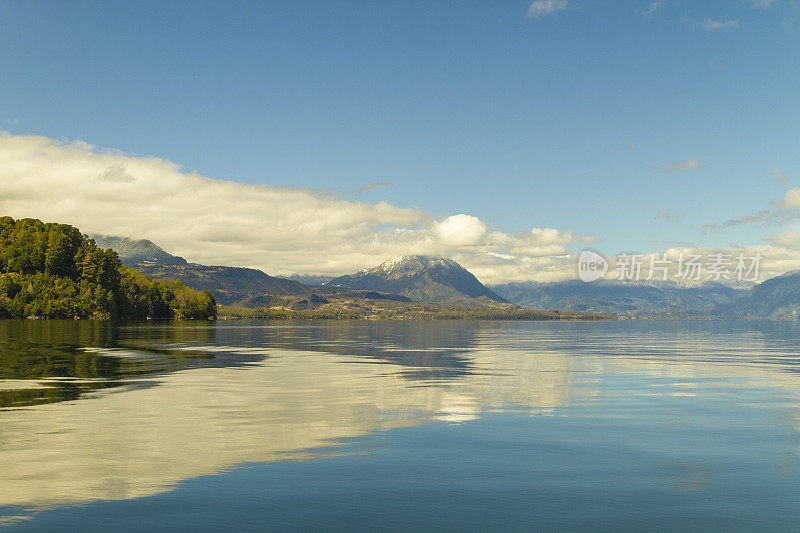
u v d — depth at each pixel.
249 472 16.98
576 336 150.00
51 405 28.41
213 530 12.86
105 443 20.30
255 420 24.89
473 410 27.94
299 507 14.26
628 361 60.41
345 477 16.59
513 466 17.84
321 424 24.09
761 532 12.93
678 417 26.27
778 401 31.55
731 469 17.67
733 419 25.86
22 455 18.56
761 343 109.19
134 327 174.00
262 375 43.66
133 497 14.83
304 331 181.12
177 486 15.70
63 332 125.88
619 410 28.19
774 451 19.94
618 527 13.18
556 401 31.12
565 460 18.59
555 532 12.88
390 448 20.02
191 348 77.31
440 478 16.59
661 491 15.59
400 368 50.62
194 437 21.39
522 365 54.78
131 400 30.30
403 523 13.34
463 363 56.88
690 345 99.25
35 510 13.89
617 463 18.30
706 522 13.48
